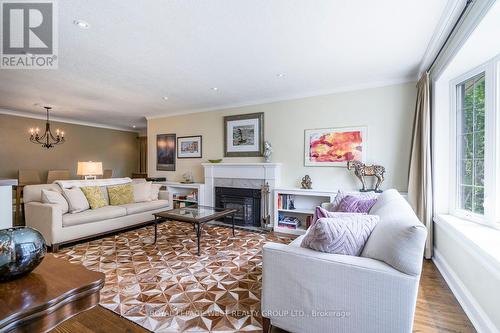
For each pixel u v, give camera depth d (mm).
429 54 2613
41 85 3670
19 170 5543
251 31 2205
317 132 4031
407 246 1292
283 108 4340
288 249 1575
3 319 825
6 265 1021
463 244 1969
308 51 2602
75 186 3879
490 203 2143
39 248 1127
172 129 5734
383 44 2447
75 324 1449
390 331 1298
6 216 1907
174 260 2854
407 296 1264
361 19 2021
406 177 3436
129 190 4449
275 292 1587
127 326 1467
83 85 3688
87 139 7004
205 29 2166
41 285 1044
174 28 2148
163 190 5250
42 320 933
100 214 3613
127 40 2357
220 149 5078
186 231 4113
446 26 2080
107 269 2604
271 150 4387
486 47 1963
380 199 2340
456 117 2717
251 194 4520
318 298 1459
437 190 2844
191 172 5477
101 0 1774
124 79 3441
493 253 1548
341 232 1526
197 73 3229
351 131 3766
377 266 1344
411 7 1866
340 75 3316
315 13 1938
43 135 5984
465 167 2586
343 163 3822
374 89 3613
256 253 3104
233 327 1693
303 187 4016
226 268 2646
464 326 1729
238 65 2975
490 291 1602
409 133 3410
